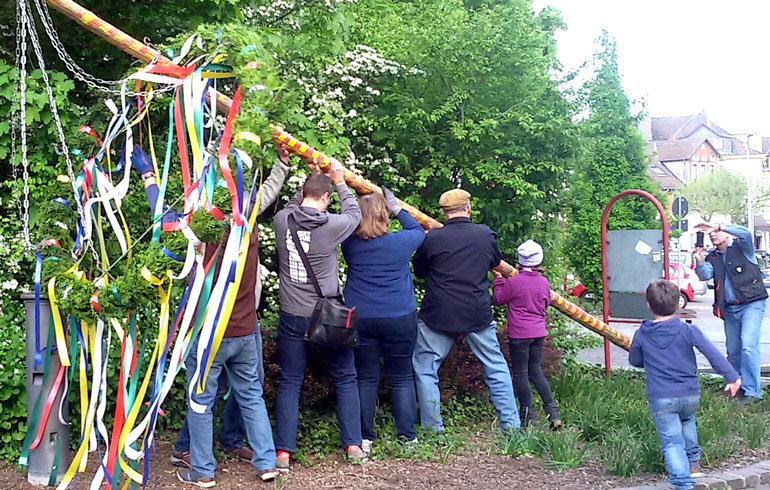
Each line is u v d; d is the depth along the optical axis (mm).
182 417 6090
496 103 8461
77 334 4816
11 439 5316
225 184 4309
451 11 8812
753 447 6391
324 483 5152
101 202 5121
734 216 70438
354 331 5297
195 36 4734
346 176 6062
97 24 5605
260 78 4621
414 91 8477
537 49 8484
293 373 5473
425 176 8078
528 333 6598
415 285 7887
